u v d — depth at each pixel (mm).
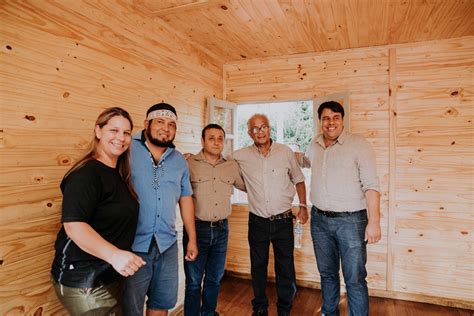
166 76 2396
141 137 1673
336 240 2021
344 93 2857
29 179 1364
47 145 1449
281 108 4102
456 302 2586
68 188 1167
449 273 2639
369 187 1845
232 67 3383
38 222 1400
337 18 2295
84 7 1669
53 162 1475
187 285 2057
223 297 2760
